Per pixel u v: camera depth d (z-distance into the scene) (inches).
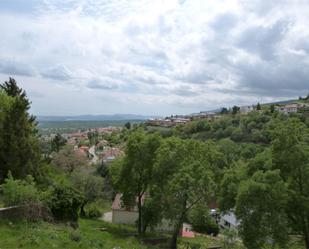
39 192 999.6
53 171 2193.7
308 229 1280.8
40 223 887.1
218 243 1660.9
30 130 1700.3
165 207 1653.5
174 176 1601.9
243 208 1213.1
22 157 1528.1
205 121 5910.4
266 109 6752.0
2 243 692.1
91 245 831.1
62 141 4055.1
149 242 1604.3
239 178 1389.0
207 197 1571.1
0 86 1961.1
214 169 1702.8
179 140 1752.0
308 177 1256.2
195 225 2418.8
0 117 1530.5
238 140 4704.7
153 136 1844.2
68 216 1068.5
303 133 1325.0
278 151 1285.7
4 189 890.1
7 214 840.3
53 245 746.2
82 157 3063.5
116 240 1257.4
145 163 1834.4
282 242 1218.0
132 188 1876.2
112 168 1948.8
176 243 1603.1
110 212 2652.6
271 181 1199.6
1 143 1477.6
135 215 2283.5
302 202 1227.9
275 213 1197.1
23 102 1569.9
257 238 1203.9
